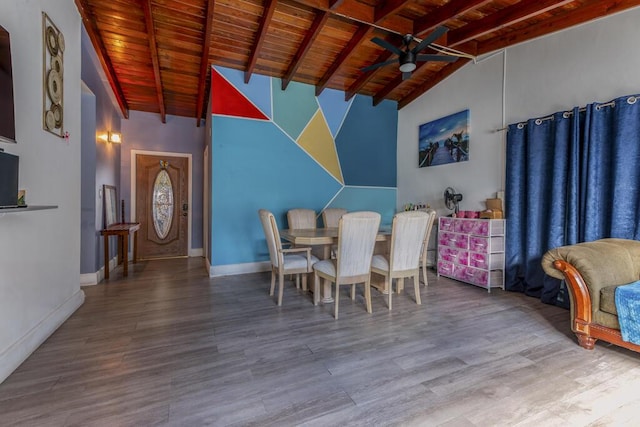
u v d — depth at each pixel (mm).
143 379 1867
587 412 1597
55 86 2572
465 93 4617
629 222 2807
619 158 2848
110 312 2986
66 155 2826
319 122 5273
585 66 3217
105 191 4578
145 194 5934
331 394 1745
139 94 5242
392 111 5949
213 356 2162
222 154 4547
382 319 2873
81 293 3219
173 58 4293
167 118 6070
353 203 5617
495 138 4172
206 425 1490
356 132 5629
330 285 3416
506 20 3504
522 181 3762
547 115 3549
